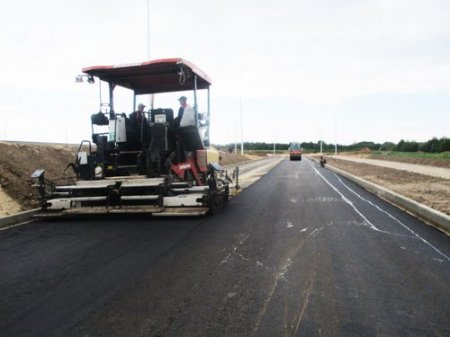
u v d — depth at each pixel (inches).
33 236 319.0
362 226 347.6
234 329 154.3
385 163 1584.6
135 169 416.5
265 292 191.8
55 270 229.5
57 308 176.4
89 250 273.0
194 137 434.9
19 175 483.2
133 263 240.7
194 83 428.8
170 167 406.3
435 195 530.9
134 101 487.2
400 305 175.9
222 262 240.7
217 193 429.7
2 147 529.3
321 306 175.2
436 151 2273.6
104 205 406.3
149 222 371.6
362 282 204.8
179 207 394.9
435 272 220.8
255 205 479.8
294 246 277.6
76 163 418.6
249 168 1464.1
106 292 194.1
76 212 384.8
